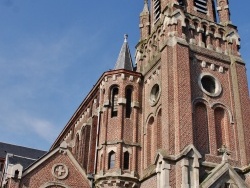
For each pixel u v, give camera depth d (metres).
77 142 50.81
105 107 40.59
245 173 35.00
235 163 35.81
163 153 32.69
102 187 36.78
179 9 41.66
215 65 40.44
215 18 46.47
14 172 35.75
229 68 41.09
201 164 33.62
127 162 37.88
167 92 35.84
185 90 36.00
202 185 31.03
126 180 36.53
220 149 35.00
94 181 37.75
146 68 42.88
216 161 34.91
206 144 35.62
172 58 38.03
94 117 43.19
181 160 31.83
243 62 41.47
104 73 42.62
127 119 39.94
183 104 35.12
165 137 34.03
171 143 33.31
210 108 37.59
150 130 39.09
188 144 33.28
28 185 35.97
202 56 40.16
